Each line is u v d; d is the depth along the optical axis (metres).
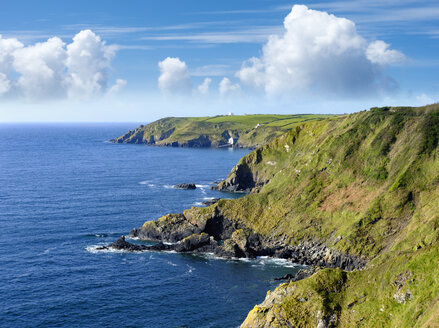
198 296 83.25
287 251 110.69
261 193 134.62
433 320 52.50
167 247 112.38
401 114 133.00
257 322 66.56
